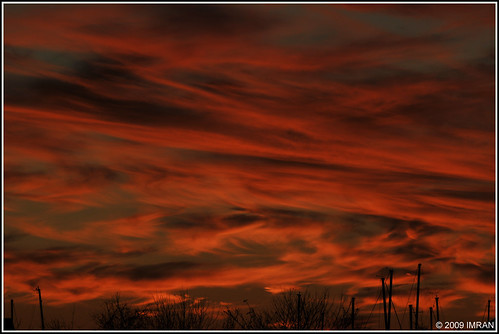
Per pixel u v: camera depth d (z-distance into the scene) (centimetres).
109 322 9106
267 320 9569
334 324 9762
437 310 9731
